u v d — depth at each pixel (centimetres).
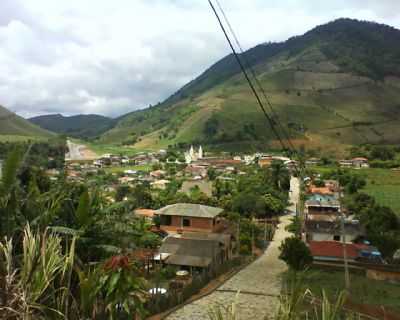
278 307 593
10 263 621
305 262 2664
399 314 1619
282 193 7800
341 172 9250
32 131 13212
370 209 5444
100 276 862
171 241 3428
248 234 4316
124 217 1348
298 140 14425
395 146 13562
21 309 582
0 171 1099
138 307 901
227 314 608
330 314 585
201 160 14900
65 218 1189
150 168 13538
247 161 14112
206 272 2331
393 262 3481
